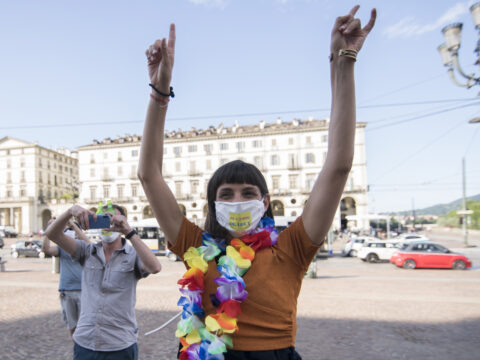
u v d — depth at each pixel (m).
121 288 2.91
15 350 5.73
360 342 6.14
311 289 11.73
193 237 1.69
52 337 6.41
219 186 1.69
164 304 9.14
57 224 2.89
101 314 2.82
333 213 1.43
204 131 60.62
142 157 1.55
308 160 54.00
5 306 9.02
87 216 2.75
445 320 7.58
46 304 9.24
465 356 5.46
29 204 64.56
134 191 58.44
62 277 4.37
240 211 1.57
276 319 1.44
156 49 1.50
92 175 59.94
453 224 64.75
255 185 1.67
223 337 1.41
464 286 12.22
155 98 1.50
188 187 56.47
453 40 7.66
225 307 1.39
